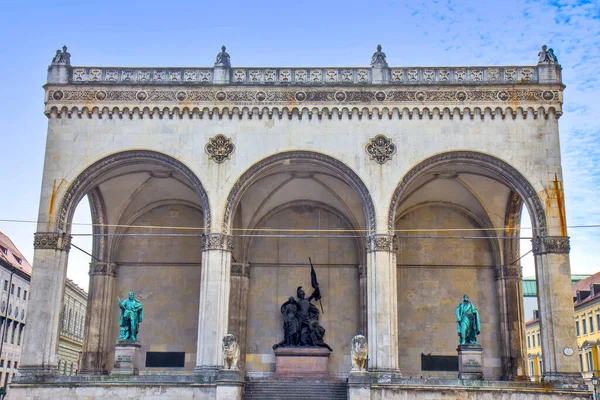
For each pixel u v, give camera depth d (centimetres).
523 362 4419
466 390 3462
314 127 3956
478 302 4572
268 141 3944
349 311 4584
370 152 3912
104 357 4494
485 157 3894
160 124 3978
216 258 3794
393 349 3647
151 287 4631
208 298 3738
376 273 3741
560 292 3675
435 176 4375
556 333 3619
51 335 3712
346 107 3966
